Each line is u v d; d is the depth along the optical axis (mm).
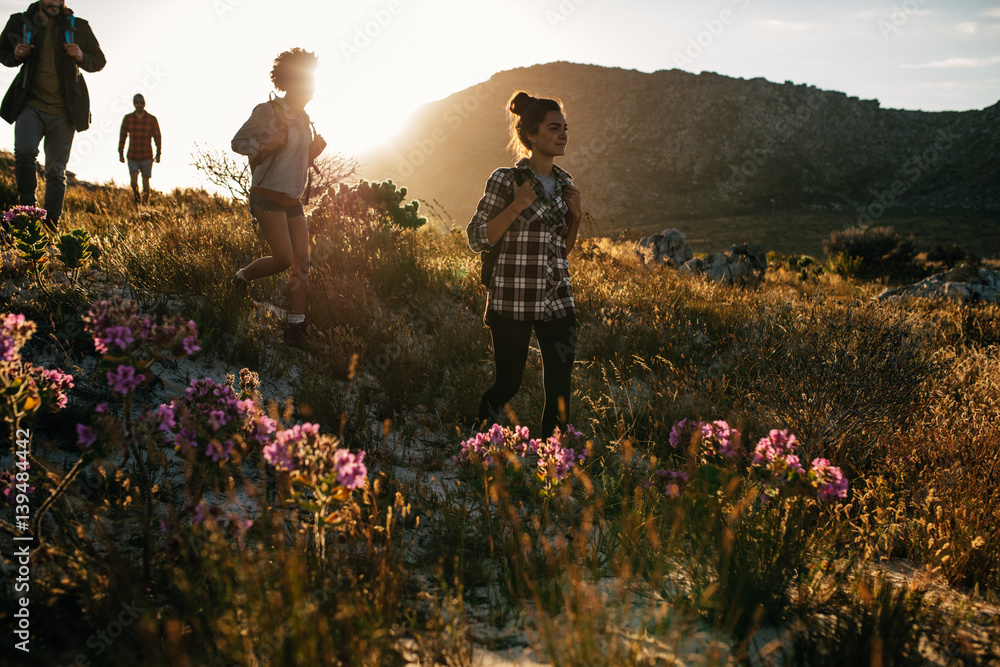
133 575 2041
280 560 1983
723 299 8375
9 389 2037
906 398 3994
